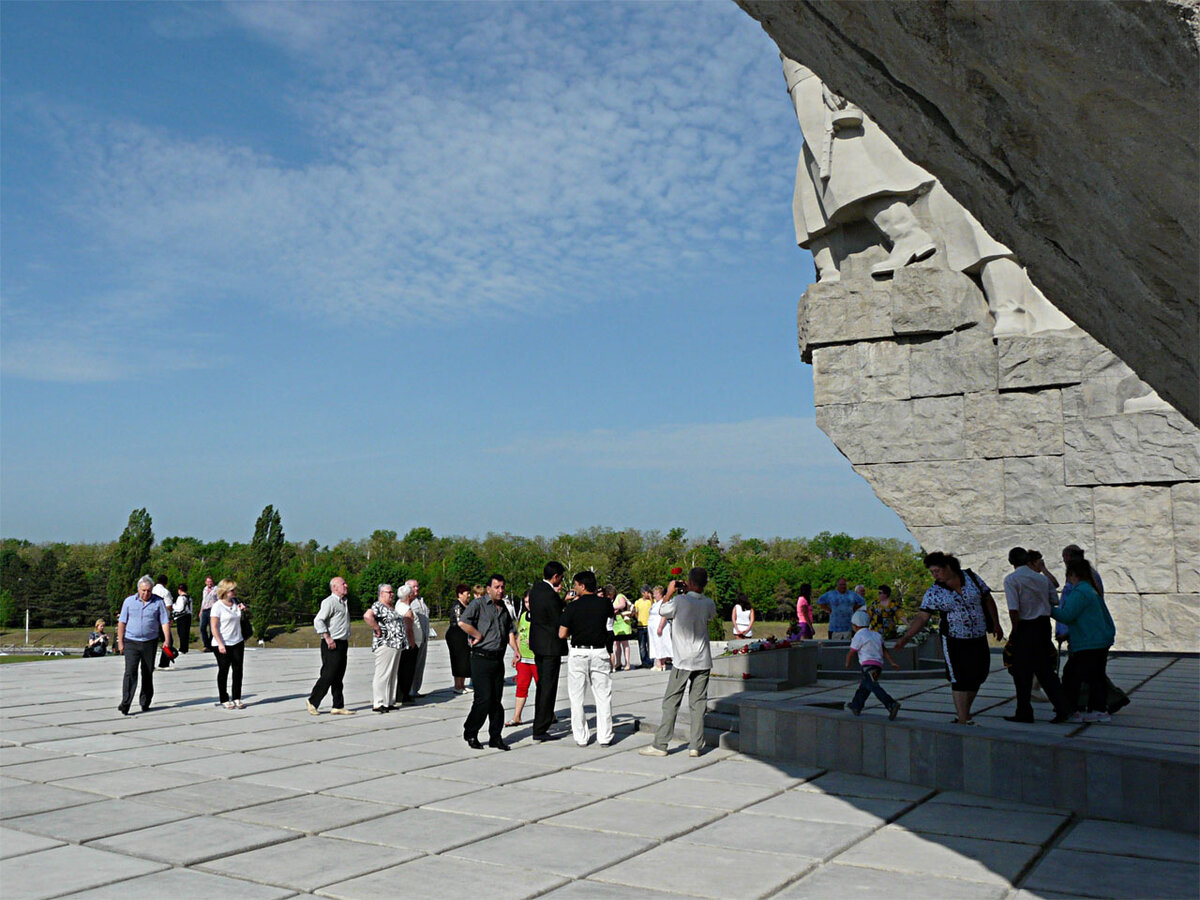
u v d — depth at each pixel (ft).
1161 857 18.65
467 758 29.68
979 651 27.04
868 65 12.99
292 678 56.18
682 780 26.27
